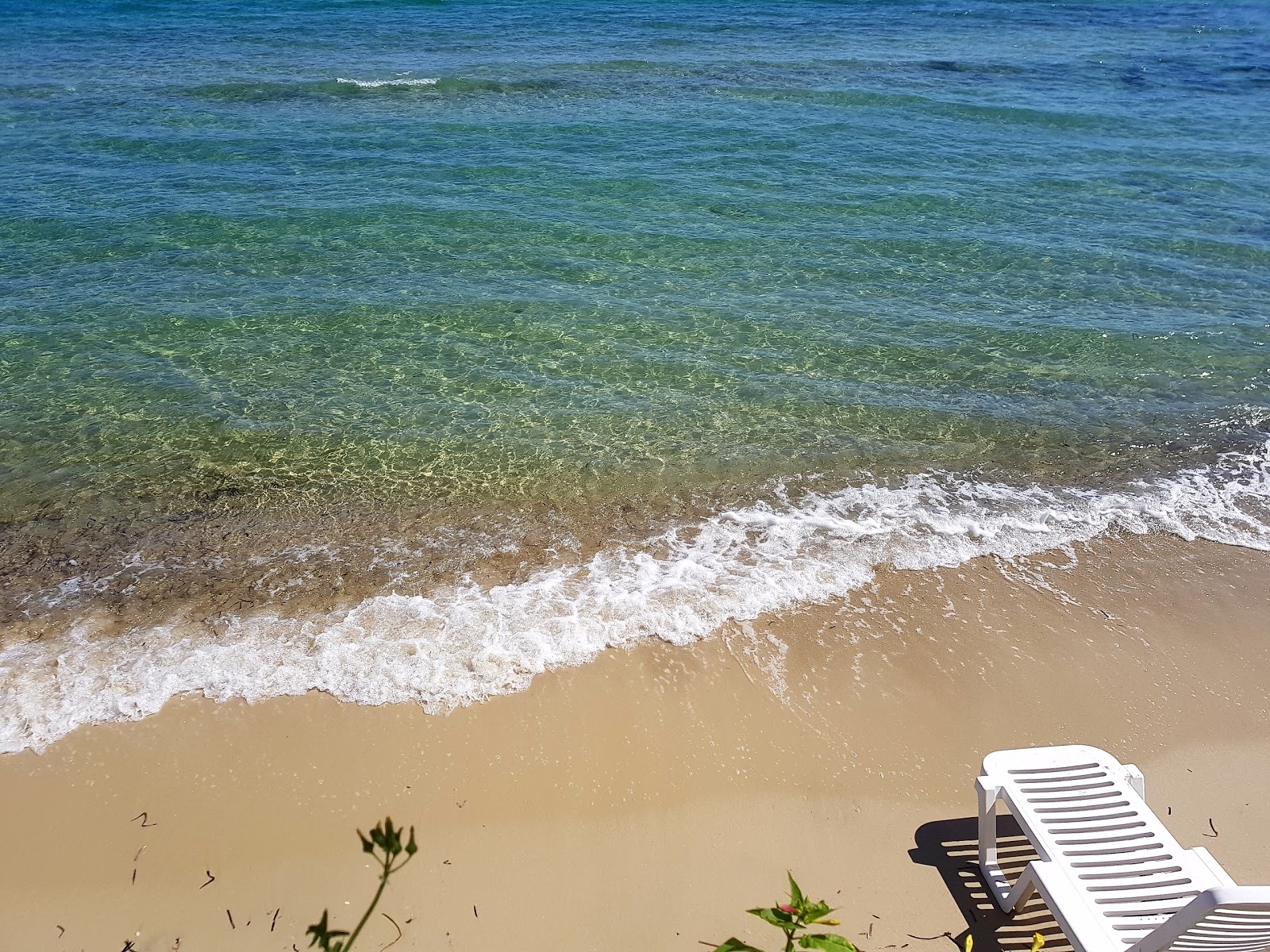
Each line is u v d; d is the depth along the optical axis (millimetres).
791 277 13219
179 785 5477
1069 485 8641
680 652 6535
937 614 6969
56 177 16688
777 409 9883
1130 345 11289
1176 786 5555
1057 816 4461
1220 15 40750
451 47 29672
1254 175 17906
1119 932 3943
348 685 6172
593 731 5895
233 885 4902
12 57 26672
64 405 9742
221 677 6215
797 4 41688
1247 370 10727
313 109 21750
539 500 8328
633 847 5156
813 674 6391
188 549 7578
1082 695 6246
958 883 4945
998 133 20922
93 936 4641
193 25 32906
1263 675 6430
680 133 20438
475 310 12070
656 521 8031
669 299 12484
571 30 33344
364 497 8336
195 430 9352
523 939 4641
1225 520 8141
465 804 5395
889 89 24875
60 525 7855
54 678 6172
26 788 5422
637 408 9898
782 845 5180
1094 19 39062
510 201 16062
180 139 19094
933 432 9508
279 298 12320
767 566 7441
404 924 4703
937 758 5762
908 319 11977
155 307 11969
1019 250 14195
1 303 11898
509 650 6488
